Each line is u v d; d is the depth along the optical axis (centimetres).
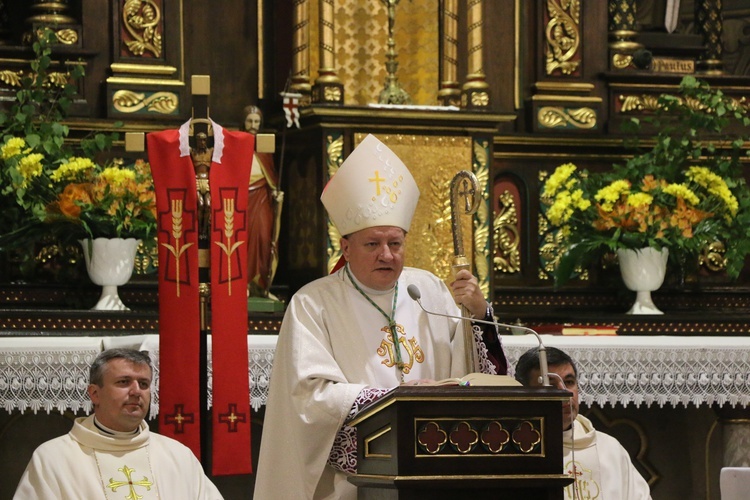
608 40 2759
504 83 2683
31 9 2458
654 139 2589
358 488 1163
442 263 2402
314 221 2356
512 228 2606
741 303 2631
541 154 2633
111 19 2453
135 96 2441
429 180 2398
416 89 2616
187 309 1747
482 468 1034
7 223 2202
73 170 2164
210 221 1759
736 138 2603
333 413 1253
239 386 1783
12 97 2372
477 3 2542
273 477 1320
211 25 2538
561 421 1054
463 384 1111
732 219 2431
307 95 2469
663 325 2328
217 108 2538
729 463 2275
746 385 2130
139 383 1606
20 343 1917
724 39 3133
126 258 2173
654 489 2381
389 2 2556
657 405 2391
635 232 2370
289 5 2564
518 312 2492
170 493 1608
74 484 1562
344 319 1361
